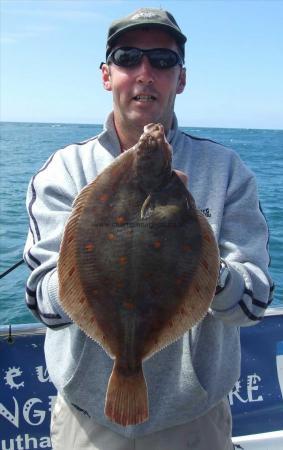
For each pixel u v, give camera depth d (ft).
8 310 23.91
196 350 9.36
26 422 12.14
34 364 12.21
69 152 10.16
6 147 160.56
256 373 12.95
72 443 9.75
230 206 9.68
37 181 9.95
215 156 9.97
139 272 7.53
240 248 9.24
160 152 7.59
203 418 9.51
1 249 34.17
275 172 93.30
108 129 9.96
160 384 9.25
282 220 45.98
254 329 13.01
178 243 7.57
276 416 12.94
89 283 7.57
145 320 7.59
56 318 8.48
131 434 9.24
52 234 9.25
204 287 7.59
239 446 12.57
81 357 9.39
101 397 9.36
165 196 7.66
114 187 7.70
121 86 9.54
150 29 9.43
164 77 9.52
